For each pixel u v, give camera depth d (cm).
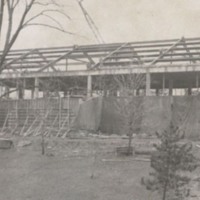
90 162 1805
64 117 2836
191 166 1022
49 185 1435
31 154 2055
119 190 1327
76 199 1252
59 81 3522
